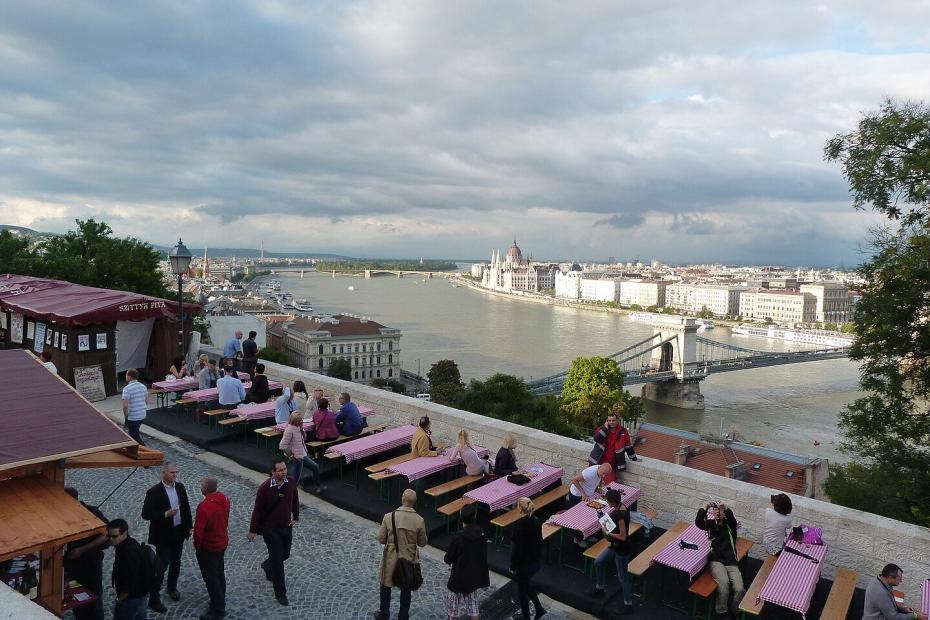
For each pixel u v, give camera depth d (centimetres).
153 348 2603
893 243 2183
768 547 1145
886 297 2161
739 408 13275
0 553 629
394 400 1927
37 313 2300
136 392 1755
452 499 1485
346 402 1758
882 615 899
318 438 1677
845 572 1122
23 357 995
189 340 2634
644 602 1097
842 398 14125
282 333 16175
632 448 1425
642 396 15188
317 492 1527
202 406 2061
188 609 1023
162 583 1079
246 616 1006
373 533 1338
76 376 2223
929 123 2009
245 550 1234
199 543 978
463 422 1733
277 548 1043
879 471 2402
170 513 1017
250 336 2486
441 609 1062
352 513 1441
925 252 1961
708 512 1123
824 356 17162
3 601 512
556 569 1202
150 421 2036
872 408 2353
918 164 1956
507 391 6012
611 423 1406
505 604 1098
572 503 1311
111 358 2330
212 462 1714
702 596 1025
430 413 1817
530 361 16962
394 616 1021
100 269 4344
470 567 952
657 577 1190
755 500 1241
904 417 2264
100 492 1454
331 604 1055
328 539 1300
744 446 6000
